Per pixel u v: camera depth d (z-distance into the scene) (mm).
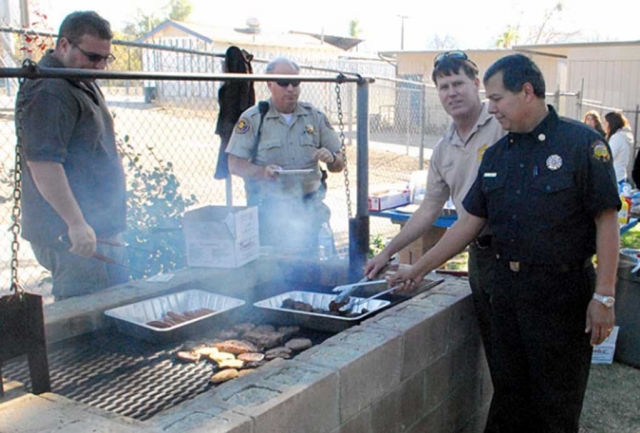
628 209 5445
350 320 2631
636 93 12453
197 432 1622
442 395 2727
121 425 1671
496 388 2742
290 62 3947
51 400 1841
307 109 4152
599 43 12766
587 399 3738
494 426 2775
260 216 4109
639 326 4113
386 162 13461
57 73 1816
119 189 3020
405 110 18219
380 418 2275
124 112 10461
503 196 2406
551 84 16656
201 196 8609
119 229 3061
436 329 2604
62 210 2588
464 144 2844
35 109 2539
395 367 2334
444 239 2674
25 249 6070
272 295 3326
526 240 2363
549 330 2408
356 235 3291
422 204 3096
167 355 2457
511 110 2299
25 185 2807
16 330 1870
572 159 2256
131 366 2355
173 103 10359
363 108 3213
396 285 2752
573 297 2369
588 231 2324
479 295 2779
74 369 2324
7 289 4887
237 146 4039
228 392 1855
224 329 2734
